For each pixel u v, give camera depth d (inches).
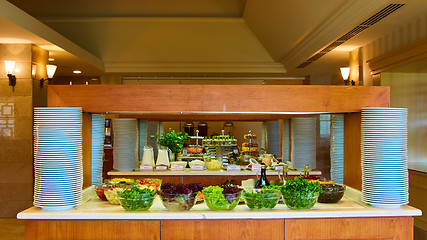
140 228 109.7
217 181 213.9
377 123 116.1
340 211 111.4
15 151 263.3
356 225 111.7
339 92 124.1
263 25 319.9
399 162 115.3
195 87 121.8
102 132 143.6
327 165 402.9
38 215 109.6
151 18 371.6
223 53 387.9
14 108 263.9
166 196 111.2
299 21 248.8
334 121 148.4
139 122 235.9
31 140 263.0
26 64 263.3
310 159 213.8
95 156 141.5
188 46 385.4
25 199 262.2
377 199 115.3
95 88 121.2
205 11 371.2
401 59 212.2
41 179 113.0
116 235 109.9
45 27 249.8
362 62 271.1
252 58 388.5
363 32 229.9
